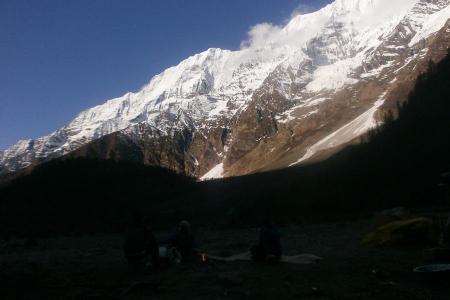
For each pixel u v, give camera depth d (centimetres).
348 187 11481
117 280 1970
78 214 13700
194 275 2025
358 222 6147
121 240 5506
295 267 2141
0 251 4094
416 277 1828
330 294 1602
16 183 16012
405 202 8994
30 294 1744
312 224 6444
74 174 17325
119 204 15475
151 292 1714
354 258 2327
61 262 2747
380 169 11938
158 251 2198
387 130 16162
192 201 16275
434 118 14125
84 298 1642
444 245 2206
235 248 3412
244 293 1647
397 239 2714
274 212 10000
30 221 11769
